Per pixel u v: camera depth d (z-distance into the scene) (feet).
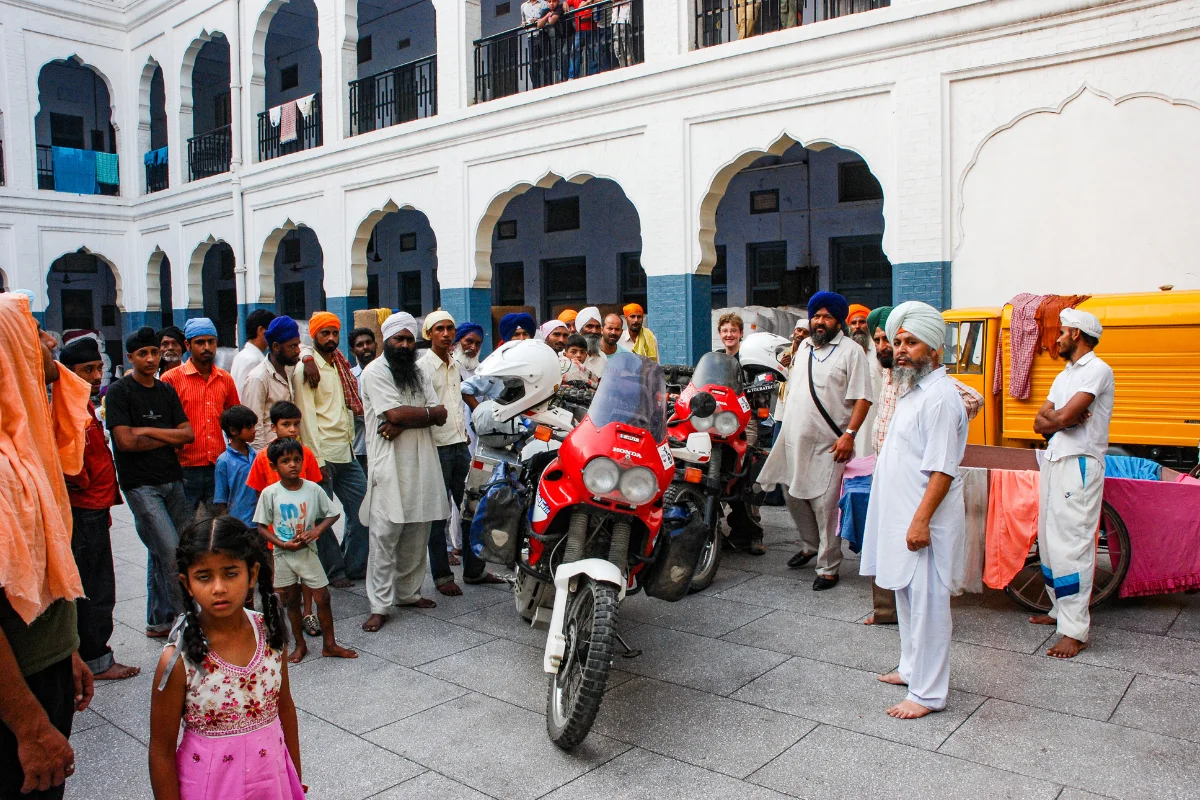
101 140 72.43
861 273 40.78
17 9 58.85
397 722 12.40
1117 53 23.40
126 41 63.36
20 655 7.33
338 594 18.85
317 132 51.52
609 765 11.04
